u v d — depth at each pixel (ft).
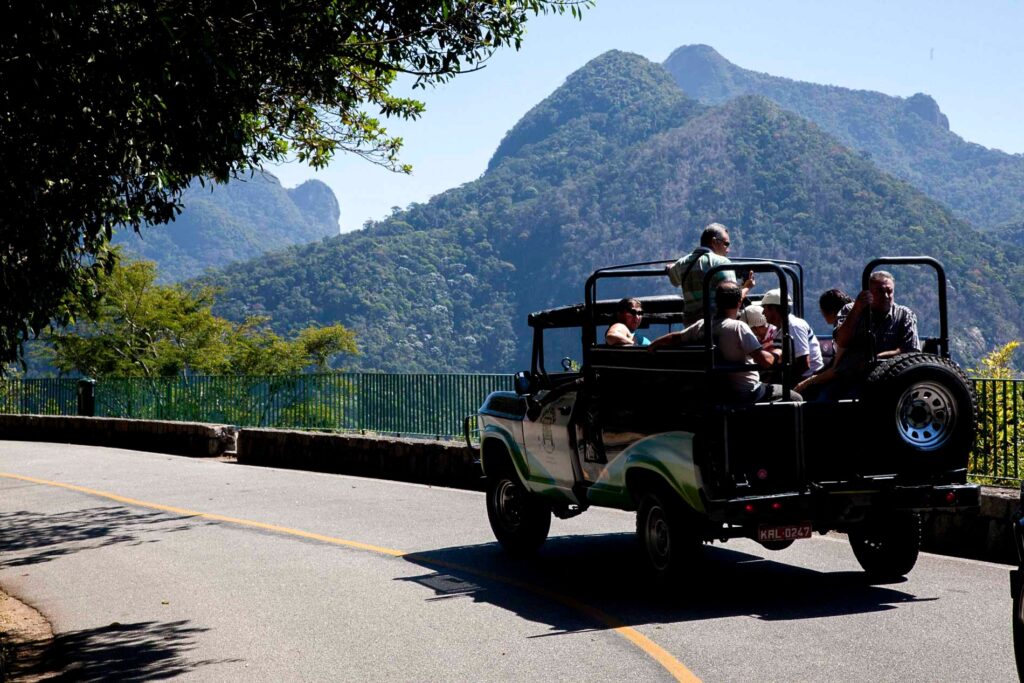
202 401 88.94
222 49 28.17
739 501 24.67
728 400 25.79
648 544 27.86
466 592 29.60
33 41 23.66
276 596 30.30
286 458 67.77
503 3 32.71
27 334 26.43
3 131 24.79
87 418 89.86
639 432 27.53
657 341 27.94
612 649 22.97
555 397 31.71
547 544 36.91
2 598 32.58
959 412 25.72
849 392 26.89
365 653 23.67
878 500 25.36
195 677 22.58
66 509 51.70
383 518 44.27
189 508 49.90
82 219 26.73
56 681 23.21
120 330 161.79
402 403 69.36
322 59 31.71
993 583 28.14
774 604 26.40
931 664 20.84
